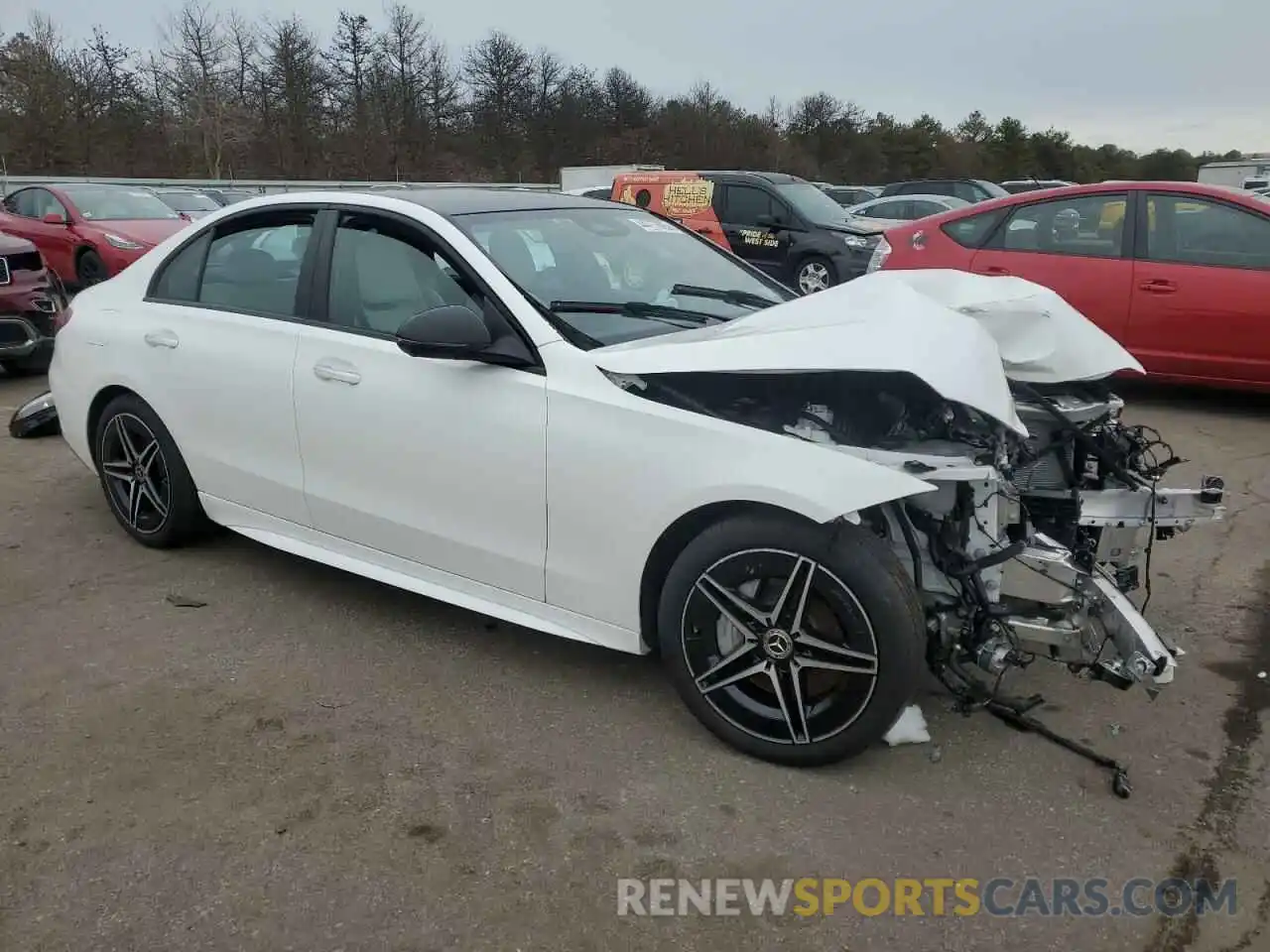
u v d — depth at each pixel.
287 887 2.52
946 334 2.92
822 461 2.72
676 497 2.92
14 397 8.05
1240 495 5.51
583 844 2.67
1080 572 2.83
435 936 2.37
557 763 3.02
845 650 2.80
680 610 3.02
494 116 51.00
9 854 2.62
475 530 3.39
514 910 2.45
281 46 44.47
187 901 2.46
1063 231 7.55
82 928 2.38
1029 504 3.22
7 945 2.32
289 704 3.35
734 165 56.53
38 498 5.39
